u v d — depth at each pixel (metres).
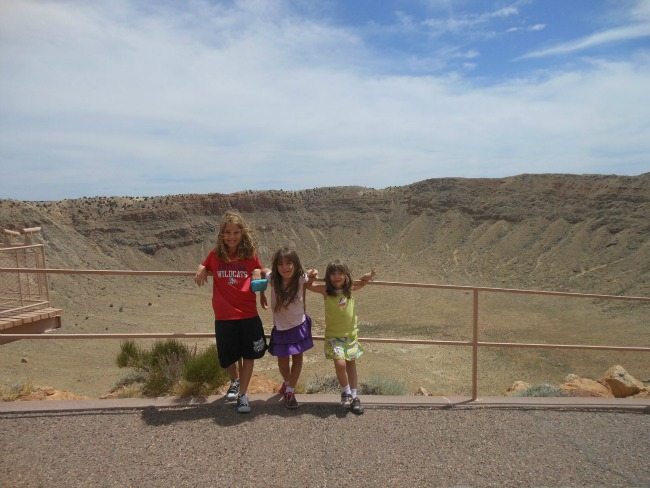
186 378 6.06
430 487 3.92
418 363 33.75
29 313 11.55
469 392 24.08
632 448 4.71
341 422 5.04
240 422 4.95
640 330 54.09
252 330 5.33
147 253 129.50
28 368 22.14
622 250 102.06
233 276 5.33
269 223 150.12
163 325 59.69
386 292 84.44
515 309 70.06
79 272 5.53
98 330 54.94
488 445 4.68
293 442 4.57
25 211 116.31
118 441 4.50
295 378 5.62
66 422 4.86
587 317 62.97
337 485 3.90
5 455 4.22
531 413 5.51
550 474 4.19
